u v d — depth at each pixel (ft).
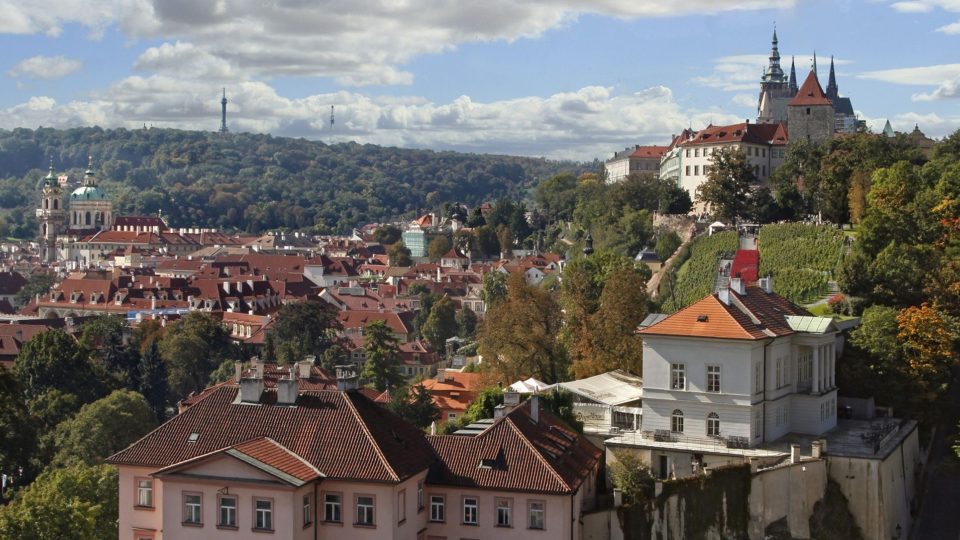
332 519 350.84
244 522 343.87
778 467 426.92
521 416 398.62
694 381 460.55
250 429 373.20
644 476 422.82
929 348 524.52
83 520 392.27
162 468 363.97
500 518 365.20
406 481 353.51
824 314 628.28
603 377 564.30
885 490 428.97
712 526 415.03
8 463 596.29
